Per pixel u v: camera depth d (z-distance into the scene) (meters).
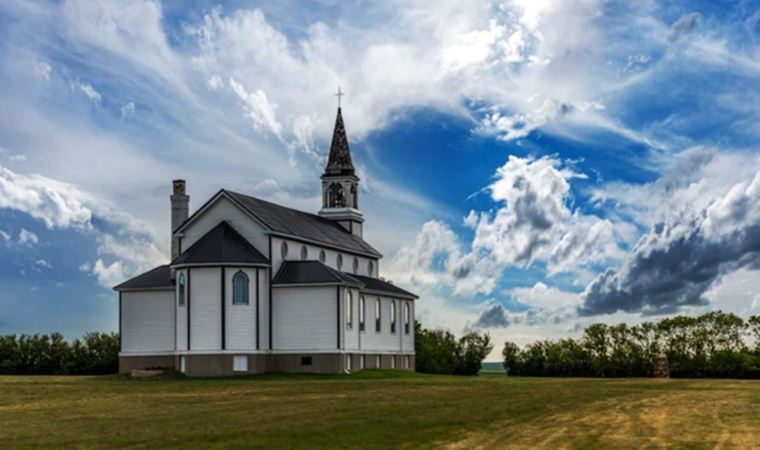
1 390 60.16
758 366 97.19
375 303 93.62
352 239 104.12
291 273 85.00
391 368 95.88
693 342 101.25
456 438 35.06
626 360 102.25
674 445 33.34
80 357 101.25
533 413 43.81
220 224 85.12
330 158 108.25
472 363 121.62
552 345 106.44
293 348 83.69
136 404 50.12
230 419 41.16
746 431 37.22
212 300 81.25
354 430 36.84
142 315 87.38
